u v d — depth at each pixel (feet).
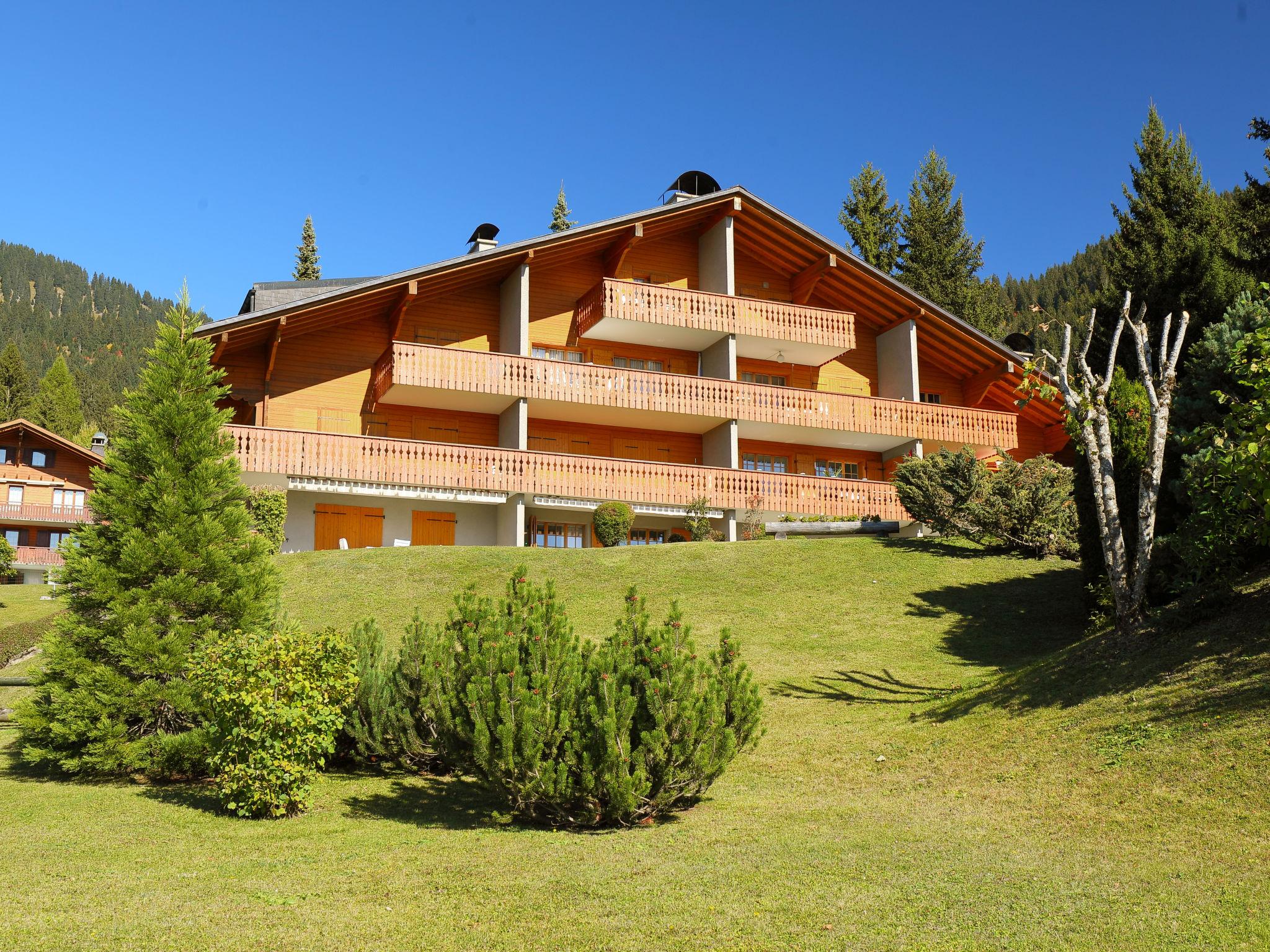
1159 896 21.70
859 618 58.70
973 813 29.66
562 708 29.32
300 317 82.84
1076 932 20.12
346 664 33.09
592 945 20.07
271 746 31.27
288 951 19.63
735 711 30.96
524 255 90.12
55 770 38.81
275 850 27.37
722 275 98.63
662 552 72.64
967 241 160.97
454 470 84.12
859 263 100.94
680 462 100.78
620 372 91.71
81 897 22.67
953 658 51.47
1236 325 51.62
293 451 79.87
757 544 74.84
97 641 38.17
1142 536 41.68
